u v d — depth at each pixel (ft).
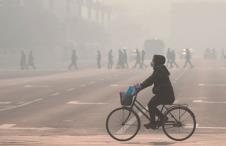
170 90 84.48
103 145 81.00
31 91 198.39
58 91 198.59
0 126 106.73
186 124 86.28
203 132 99.25
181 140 86.33
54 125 108.47
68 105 148.05
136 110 133.59
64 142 84.48
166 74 84.17
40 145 80.79
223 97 173.78
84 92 194.08
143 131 99.96
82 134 96.73
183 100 162.91
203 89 208.33
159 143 83.92
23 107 142.72
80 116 123.34
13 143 83.05
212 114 127.85
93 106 145.28
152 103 84.94
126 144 82.64
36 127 105.50
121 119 86.89
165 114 85.61
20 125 108.37
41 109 137.80
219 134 96.48
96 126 107.34
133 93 85.30
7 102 156.15
